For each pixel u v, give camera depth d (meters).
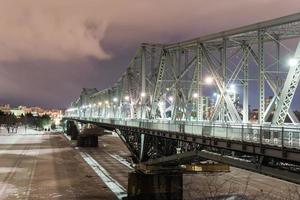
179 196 48.50
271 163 24.59
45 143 154.50
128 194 50.47
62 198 56.66
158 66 50.53
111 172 80.31
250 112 41.12
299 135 20.73
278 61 27.77
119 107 85.81
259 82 27.14
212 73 34.97
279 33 28.05
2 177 72.81
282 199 52.34
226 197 53.50
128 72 69.31
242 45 31.56
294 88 22.92
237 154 29.50
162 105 49.56
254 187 60.25
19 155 108.69
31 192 60.47
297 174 21.16
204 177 66.94
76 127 175.12
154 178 48.44
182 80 43.88
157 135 43.03
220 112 33.62
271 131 22.86
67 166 88.56
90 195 58.53
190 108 40.25
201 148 34.94
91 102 160.12
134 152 56.88
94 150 129.88
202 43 37.19
